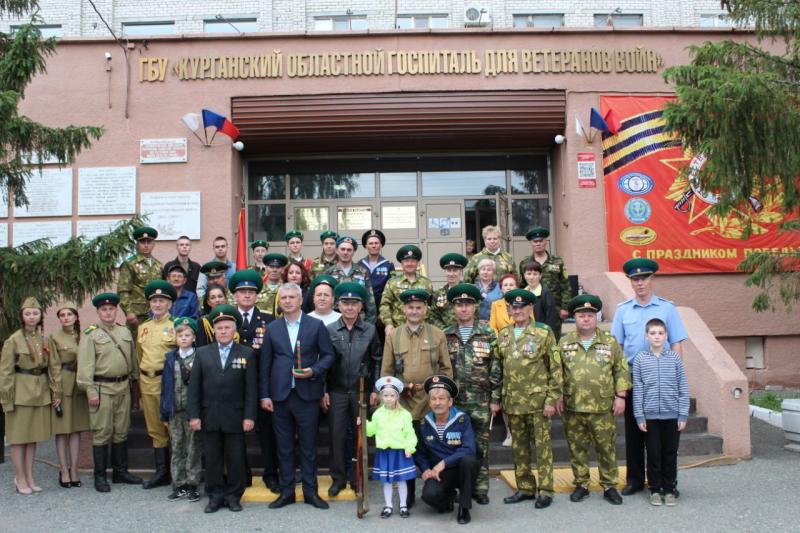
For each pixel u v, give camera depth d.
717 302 12.78
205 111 12.34
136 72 12.92
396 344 6.87
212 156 12.80
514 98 12.89
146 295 7.82
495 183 14.38
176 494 7.02
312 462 6.75
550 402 6.52
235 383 6.68
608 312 11.51
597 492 7.00
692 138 8.89
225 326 6.77
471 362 6.75
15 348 7.36
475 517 6.26
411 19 17.00
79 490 7.42
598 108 12.97
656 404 6.56
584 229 12.88
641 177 12.89
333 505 6.73
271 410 6.79
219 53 12.93
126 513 6.53
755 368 12.96
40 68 8.51
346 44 12.93
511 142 13.62
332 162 14.30
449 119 12.98
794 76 9.26
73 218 12.68
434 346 6.80
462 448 6.28
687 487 7.07
